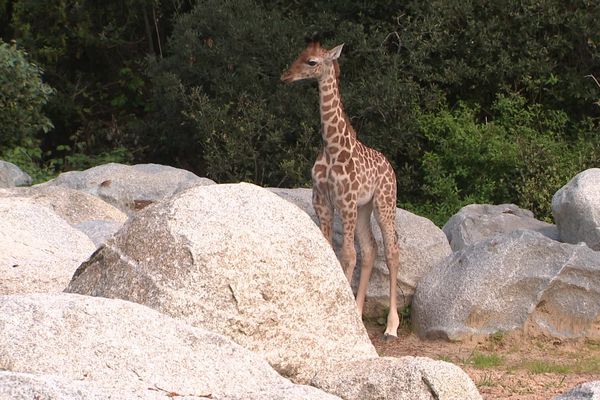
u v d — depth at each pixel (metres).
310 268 8.18
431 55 21.69
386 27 21.58
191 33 21.45
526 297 12.59
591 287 12.54
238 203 8.20
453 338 12.62
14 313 6.45
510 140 20.45
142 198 16.94
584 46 21.31
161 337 6.59
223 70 21.50
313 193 13.01
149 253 7.95
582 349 12.39
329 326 8.21
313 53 12.73
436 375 7.47
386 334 13.05
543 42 21.41
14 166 20.08
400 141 20.75
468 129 20.30
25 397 5.06
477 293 12.66
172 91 21.34
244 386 6.54
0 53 21.70
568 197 13.94
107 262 8.16
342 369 7.85
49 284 9.99
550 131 20.88
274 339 7.91
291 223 8.27
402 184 20.97
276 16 21.53
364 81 20.78
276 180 21.05
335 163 12.67
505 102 20.86
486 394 10.04
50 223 11.12
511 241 12.94
